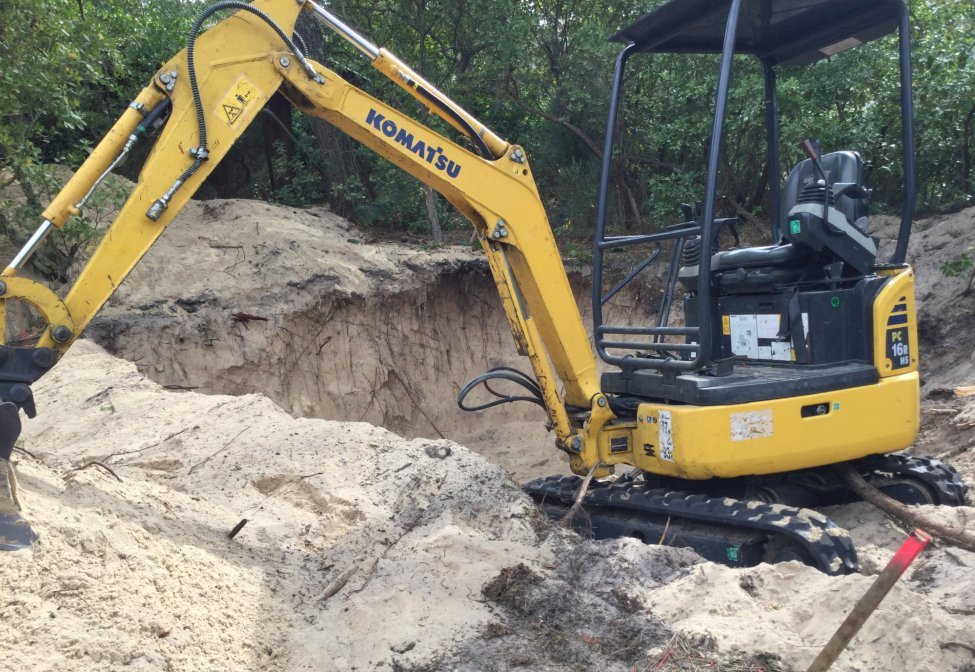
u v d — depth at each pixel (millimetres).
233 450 6648
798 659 3744
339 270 12352
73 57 10055
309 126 16875
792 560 5070
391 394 12492
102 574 3842
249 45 5570
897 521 6352
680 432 5719
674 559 4969
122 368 9141
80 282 4949
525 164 6305
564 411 6480
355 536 5297
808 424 5824
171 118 5277
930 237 12656
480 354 13789
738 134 14219
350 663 3840
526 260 6352
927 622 3883
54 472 5254
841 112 14180
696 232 5828
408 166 6184
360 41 5930
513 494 6078
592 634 4094
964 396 9555
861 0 6426
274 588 4453
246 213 13188
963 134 13789
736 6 5551
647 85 15508
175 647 3564
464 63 16109
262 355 11320
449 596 4410
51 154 14453
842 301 6160
